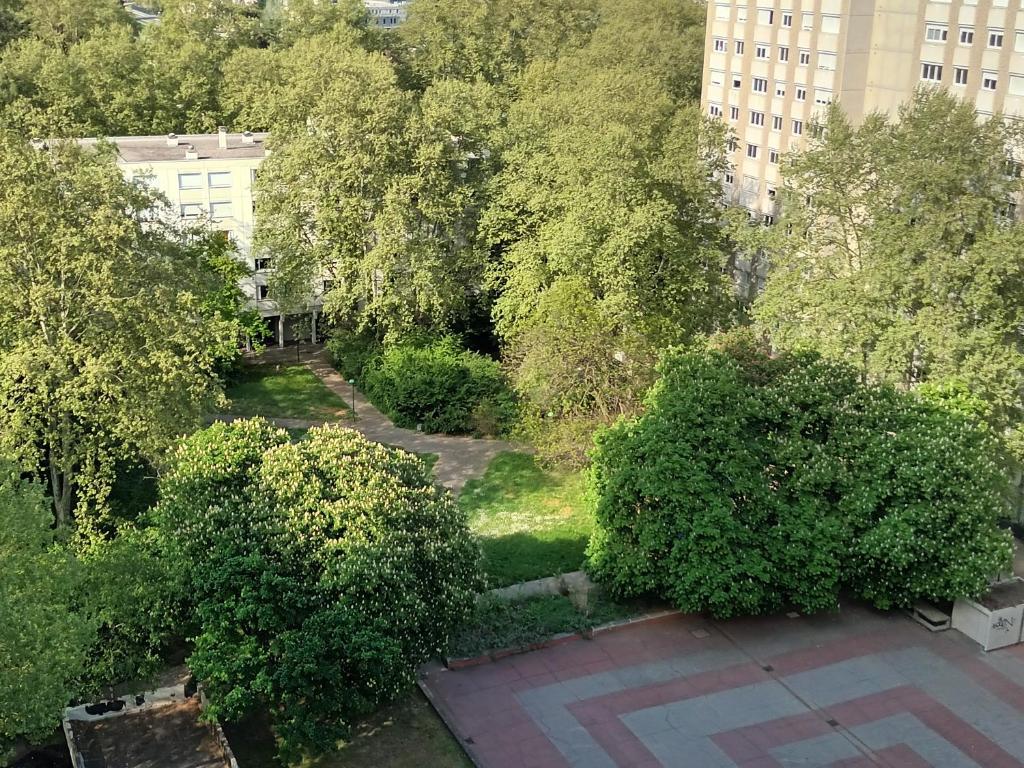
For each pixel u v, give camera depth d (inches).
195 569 1434.5
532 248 2628.0
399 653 1403.8
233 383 2903.5
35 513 1386.6
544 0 4707.2
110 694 1514.5
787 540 1723.7
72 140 1930.4
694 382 1830.7
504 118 3260.3
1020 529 2124.8
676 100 3683.6
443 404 2625.5
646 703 1598.2
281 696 1391.5
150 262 1947.6
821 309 2087.8
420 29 4707.2
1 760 1315.2
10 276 1790.1
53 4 4734.3
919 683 1651.1
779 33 3152.1
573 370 2208.4
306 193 2790.4
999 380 1966.0
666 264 2532.0
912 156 2060.8
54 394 1761.8
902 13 2795.3
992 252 1916.8
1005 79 2541.8
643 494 1724.9
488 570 1957.4
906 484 1731.1
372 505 1513.3
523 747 1496.1
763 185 3316.9
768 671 1676.9
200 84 4101.9
